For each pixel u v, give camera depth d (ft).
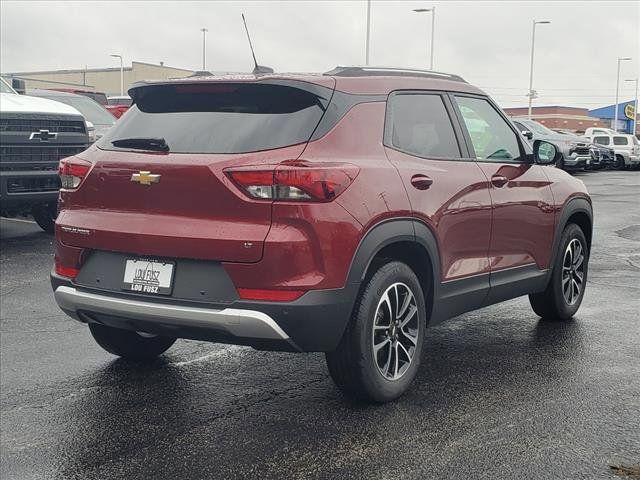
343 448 12.25
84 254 13.97
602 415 13.57
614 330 19.44
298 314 12.32
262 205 12.35
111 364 16.81
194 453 12.19
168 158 13.10
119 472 11.58
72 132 32.58
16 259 29.19
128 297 13.26
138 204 13.35
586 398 14.44
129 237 13.23
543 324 20.10
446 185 15.05
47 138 31.37
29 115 30.99
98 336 16.12
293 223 12.33
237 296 12.46
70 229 14.10
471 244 15.87
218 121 13.52
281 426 13.21
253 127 13.17
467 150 16.28
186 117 13.91
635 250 33.22
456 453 12.00
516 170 17.67
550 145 18.19
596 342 18.34
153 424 13.42
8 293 23.59
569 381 15.44
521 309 21.81
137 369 16.47
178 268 12.93
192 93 14.05
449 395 14.64
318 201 12.46
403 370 14.44
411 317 14.49
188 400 14.57
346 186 12.82
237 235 12.37
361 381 13.57
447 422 13.28
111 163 13.66
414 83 15.47
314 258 12.42
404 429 12.99
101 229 13.57
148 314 12.98
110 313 13.48
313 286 12.39
